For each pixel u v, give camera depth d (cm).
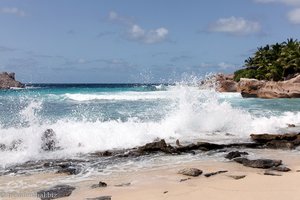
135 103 3014
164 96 3778
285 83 5269
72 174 993
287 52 7719
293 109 2877
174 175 966
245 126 1720
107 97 3828
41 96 3831
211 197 754
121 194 799
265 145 1364
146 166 1073
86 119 1861
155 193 797
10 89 6462
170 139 1448
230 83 6022
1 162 1102
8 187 879
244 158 1108
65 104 2881
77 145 1319
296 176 905
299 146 1366
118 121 1705
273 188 802
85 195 801
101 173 1001
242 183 852
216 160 1143
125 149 1270
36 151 1227
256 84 5291
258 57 8306
